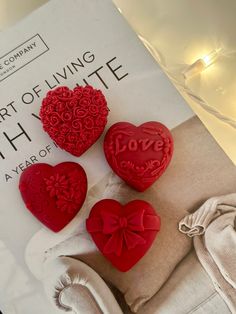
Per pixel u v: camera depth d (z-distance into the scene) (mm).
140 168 162
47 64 182
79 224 165
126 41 184
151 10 202
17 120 176
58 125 167
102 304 153
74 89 171
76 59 183
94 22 187
